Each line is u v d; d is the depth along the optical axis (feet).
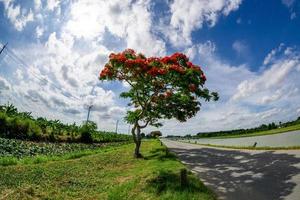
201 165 68.44
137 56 77.46
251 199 36.86
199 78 78.02
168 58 75.10
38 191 41.91
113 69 77.61
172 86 78.84
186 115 92.38
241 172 55.72
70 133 177.47
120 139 268.82
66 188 45.29
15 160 67.77
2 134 115.55
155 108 85.71
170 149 124.77
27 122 129.49
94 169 64.39
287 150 83.35
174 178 44.83
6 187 43.19
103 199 39.45
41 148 104.58
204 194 37.50
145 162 70.64
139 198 37.55
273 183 44.37
